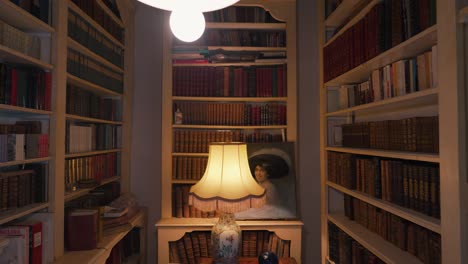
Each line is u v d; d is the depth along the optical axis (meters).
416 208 1.58
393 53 1.69
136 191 3.06
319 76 2.99
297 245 2.57
